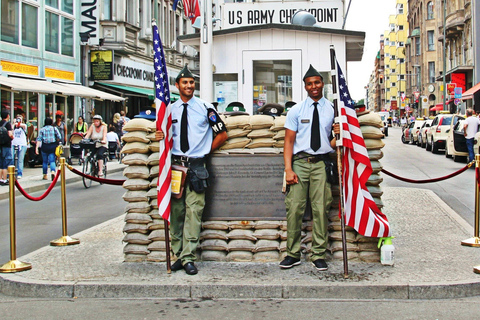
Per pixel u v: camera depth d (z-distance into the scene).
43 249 6.98
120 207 11.40
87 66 26.56
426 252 6.52
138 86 31.16
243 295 5.27
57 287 5.39
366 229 5.82
